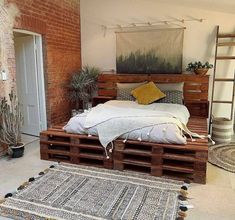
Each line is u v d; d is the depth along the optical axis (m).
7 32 3.66
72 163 3.40
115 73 5.56
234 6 4.26
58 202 2.44
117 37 5.41
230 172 3.13
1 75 3.59
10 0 3.66
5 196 2.54
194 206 2.38
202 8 4.76
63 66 5.12
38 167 3.29
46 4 4.44
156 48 5.15
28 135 4.85
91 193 2.60
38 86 4.62
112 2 5.33
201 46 4.94
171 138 2.96
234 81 4.61
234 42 4.62
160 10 5.04
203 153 2.79
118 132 3.15
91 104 5.55
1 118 3.53
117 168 3.18
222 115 5.07
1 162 3.46
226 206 2.38
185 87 4.92
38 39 4.45
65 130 3.50
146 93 4.55
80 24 5.67
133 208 2.33
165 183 2.81
